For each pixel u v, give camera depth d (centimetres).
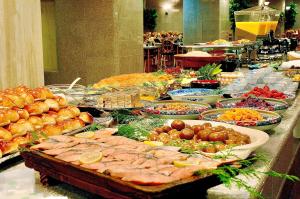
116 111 236
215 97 287
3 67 324
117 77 347
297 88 381
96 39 595
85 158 131
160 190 108
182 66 452
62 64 630
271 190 206
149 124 200
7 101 188
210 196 133
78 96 273
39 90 209
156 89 299
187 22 1246
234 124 204
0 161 162
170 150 145
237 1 1202
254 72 429
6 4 322
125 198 114
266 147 188
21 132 179
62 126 197
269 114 232
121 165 125
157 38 1267
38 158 141
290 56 559
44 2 639
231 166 134
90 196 136
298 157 397
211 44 569
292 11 1908
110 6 576
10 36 328
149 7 1803
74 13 605
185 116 229
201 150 157
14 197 135
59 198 134
